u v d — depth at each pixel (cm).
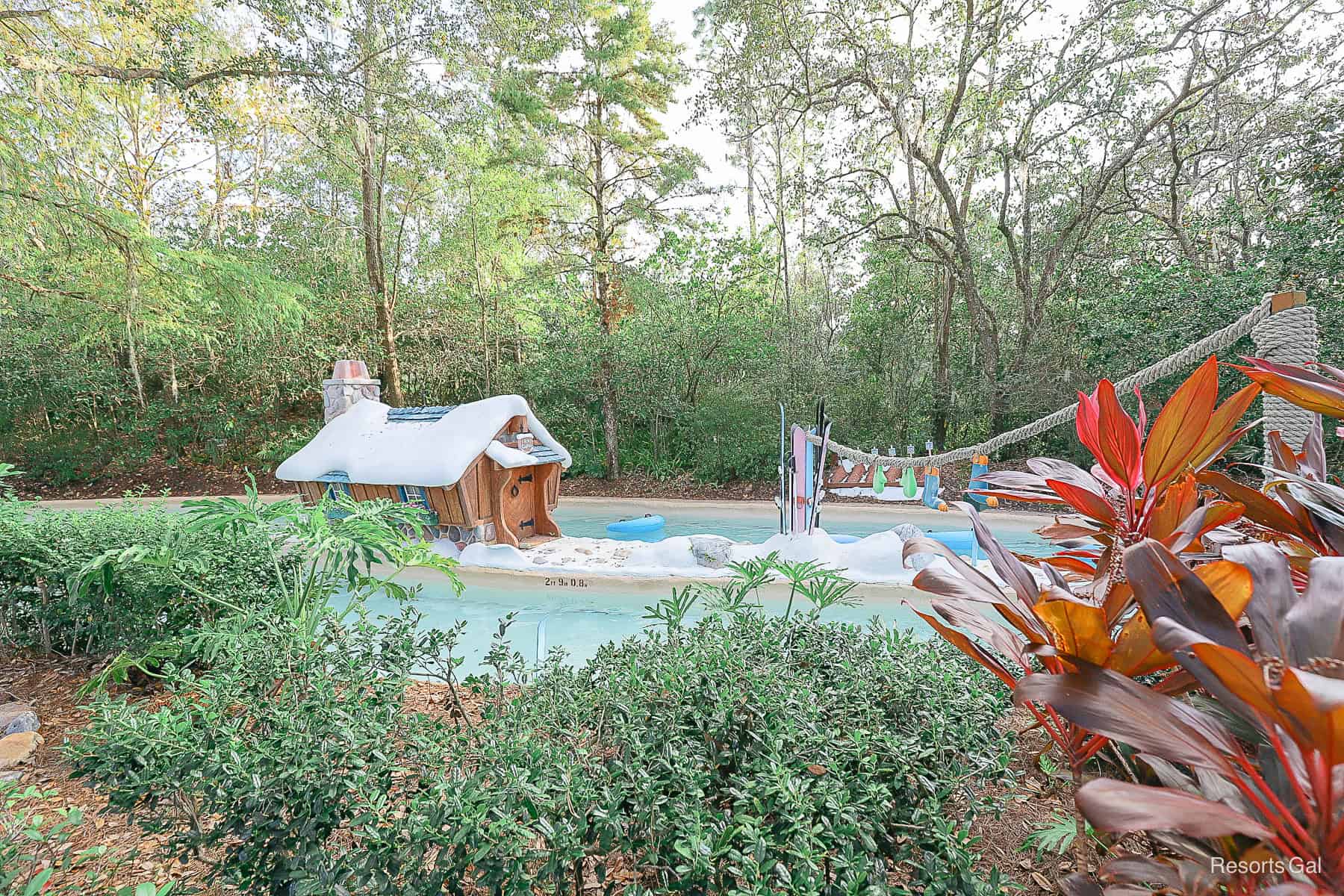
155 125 1551
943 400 1323
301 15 1027
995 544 130
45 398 1478
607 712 179
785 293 1518
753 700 164
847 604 234
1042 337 1298
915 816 129
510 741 159
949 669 184
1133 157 1205
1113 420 134
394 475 725
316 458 812
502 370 1612
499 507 746
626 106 1298
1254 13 1052
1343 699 58
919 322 1545
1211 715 99
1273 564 93
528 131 1306
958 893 115
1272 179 1030
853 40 1210
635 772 140
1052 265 1291
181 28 905
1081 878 105
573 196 1641
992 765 148
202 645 303
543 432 814
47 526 396
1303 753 75
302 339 1506
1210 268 1215
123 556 294
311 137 1385
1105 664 102
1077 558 173
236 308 944
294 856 145
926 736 155
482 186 1385
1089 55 1135
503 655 221
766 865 112
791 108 1327
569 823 130
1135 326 1005
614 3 1252
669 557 623
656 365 1396
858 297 1531
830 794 126
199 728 185
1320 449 167
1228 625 83
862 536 909
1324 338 775
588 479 1459
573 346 1477
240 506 304
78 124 826
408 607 246
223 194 1838
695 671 176
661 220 1372
